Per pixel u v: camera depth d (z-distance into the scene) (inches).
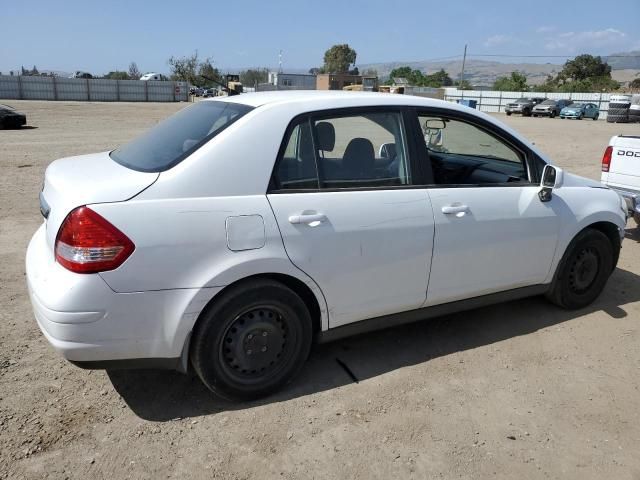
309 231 118.2
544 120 1573.6
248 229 111.4
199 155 111.1
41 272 107.2
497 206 146.1
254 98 131.3
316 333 130.6
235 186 112.3
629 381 136.6
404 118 136.2
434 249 136.3
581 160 576.4
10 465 99.4
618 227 175.9
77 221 100.6
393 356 144.7
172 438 109.0
